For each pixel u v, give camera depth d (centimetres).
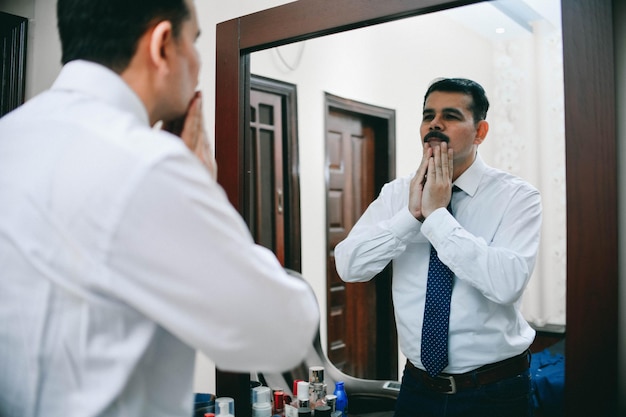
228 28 118
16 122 49
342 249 119
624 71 76
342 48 117
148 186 42
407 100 112
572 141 79
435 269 104
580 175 79
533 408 90
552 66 92
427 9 94
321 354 120
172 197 42
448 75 103
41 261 43
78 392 45
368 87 115
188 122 60
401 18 99
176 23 51
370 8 100
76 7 49
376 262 114
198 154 60
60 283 43
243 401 114
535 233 92
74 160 44
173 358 52
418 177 108
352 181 121
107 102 49
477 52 100
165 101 54
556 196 90
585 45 78
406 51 109
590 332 77
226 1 124
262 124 121
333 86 119
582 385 78
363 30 115
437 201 104
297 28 109
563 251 89
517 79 95
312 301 53
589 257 78
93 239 42
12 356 46
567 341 79
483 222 99
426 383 104
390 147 115
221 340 45
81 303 43
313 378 117
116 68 50
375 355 113
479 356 97
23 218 44
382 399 111
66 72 51
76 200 42
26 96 133
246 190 118
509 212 96
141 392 48
